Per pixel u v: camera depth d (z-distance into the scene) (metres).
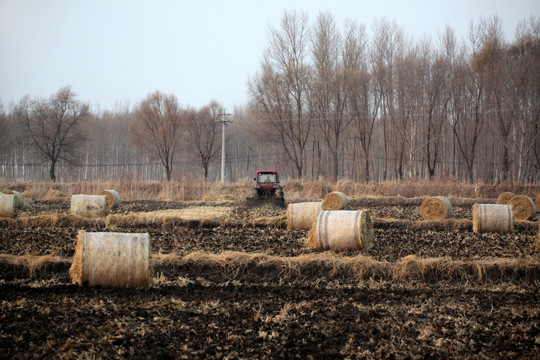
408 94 107.44
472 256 27.77
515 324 17.77
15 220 38.19
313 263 24.92
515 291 22.08
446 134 123.56
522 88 98.25
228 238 33.06
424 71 108.94
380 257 27.05
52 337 15.86
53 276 23.28
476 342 16.17
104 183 74.00
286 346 15.73
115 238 21.34
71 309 18.55
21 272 23.75
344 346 15.82
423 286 22.84
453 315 18.70
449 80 110.75
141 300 19.86
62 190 80.06
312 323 17.73
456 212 52.91
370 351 15.48
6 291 20.78
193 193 73.81
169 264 24.92
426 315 18.67
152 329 16.80
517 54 101.25
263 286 22.66
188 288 21.83
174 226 38.06
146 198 70.19
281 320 17.91
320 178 80.75
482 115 108.94
